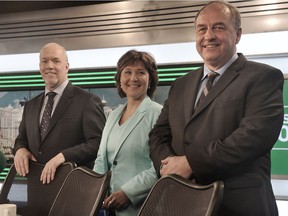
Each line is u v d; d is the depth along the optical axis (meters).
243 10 3.60
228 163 1.64
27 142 3.10
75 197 1.91
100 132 2.96
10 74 4.55
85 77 4.25
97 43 4.16
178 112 1.97
